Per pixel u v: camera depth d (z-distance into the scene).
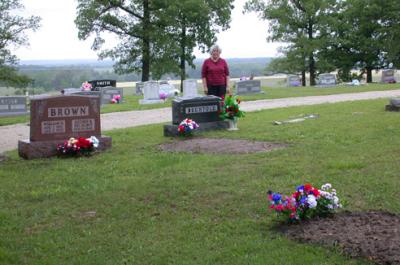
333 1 52.56
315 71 55.19
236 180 8.02
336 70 57.09
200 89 44.81
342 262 4.75
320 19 51.22
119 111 23.45
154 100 27.97
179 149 11.19
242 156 9.95
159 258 5.13
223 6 50.34
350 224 5.62
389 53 52.19
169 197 7.27
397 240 5.09
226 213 6.45
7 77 38.44
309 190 5.83
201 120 13.62
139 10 48.06
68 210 6.88
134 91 45.72
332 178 7.88
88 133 11.36
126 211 6.71
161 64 47.50
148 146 11.80
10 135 15.97
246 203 6.83
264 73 57.66
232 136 12.59
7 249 5.44
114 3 46.81
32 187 8.18
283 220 5.96
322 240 5.23
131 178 8.49
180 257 5.13
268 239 5.45
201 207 6.77
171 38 47.88
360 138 11.35
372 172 8.12
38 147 10.78
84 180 8.48
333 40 51.81
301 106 21.00
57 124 11.01
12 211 6.87
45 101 10.84
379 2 52.03
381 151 9.73
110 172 9.05
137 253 5.28
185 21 48.94
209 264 4.93
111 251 5.37
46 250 5.44
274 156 9.80
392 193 6.98
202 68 14.33
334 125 13.68
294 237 5.41
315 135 12.09
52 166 9.81
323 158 9.40
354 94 29.48
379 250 4.88
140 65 50.06
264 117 17.02
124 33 47.94
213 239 5.57
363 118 15.01
